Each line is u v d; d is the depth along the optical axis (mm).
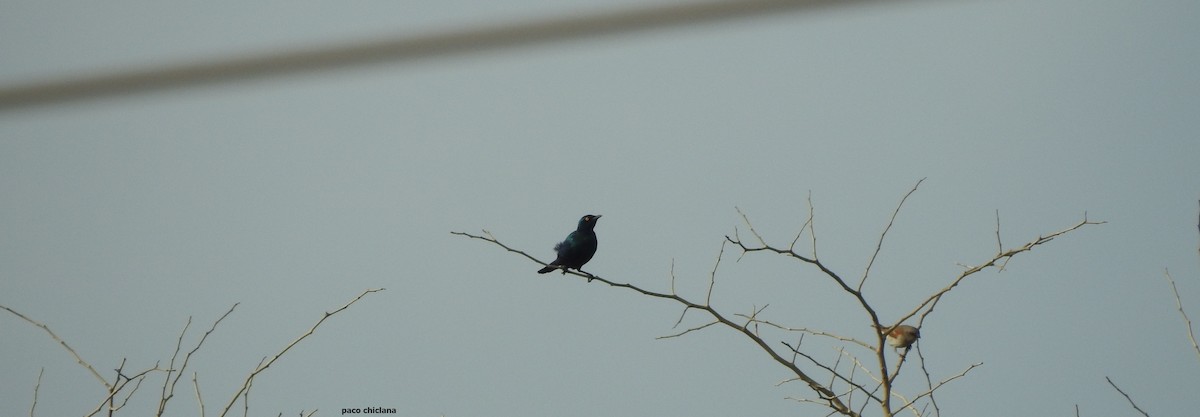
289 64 3709
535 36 3818
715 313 14742
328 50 3721
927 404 14516
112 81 3611
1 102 3506
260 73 3723
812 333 14648
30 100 3547
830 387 15008
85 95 3611
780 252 14086
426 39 3795
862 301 14086
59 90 3590
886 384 14320
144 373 12992
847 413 14359
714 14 3926
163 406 12758
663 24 3873
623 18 3889
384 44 3770
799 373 14617
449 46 3805
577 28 3908
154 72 3627
